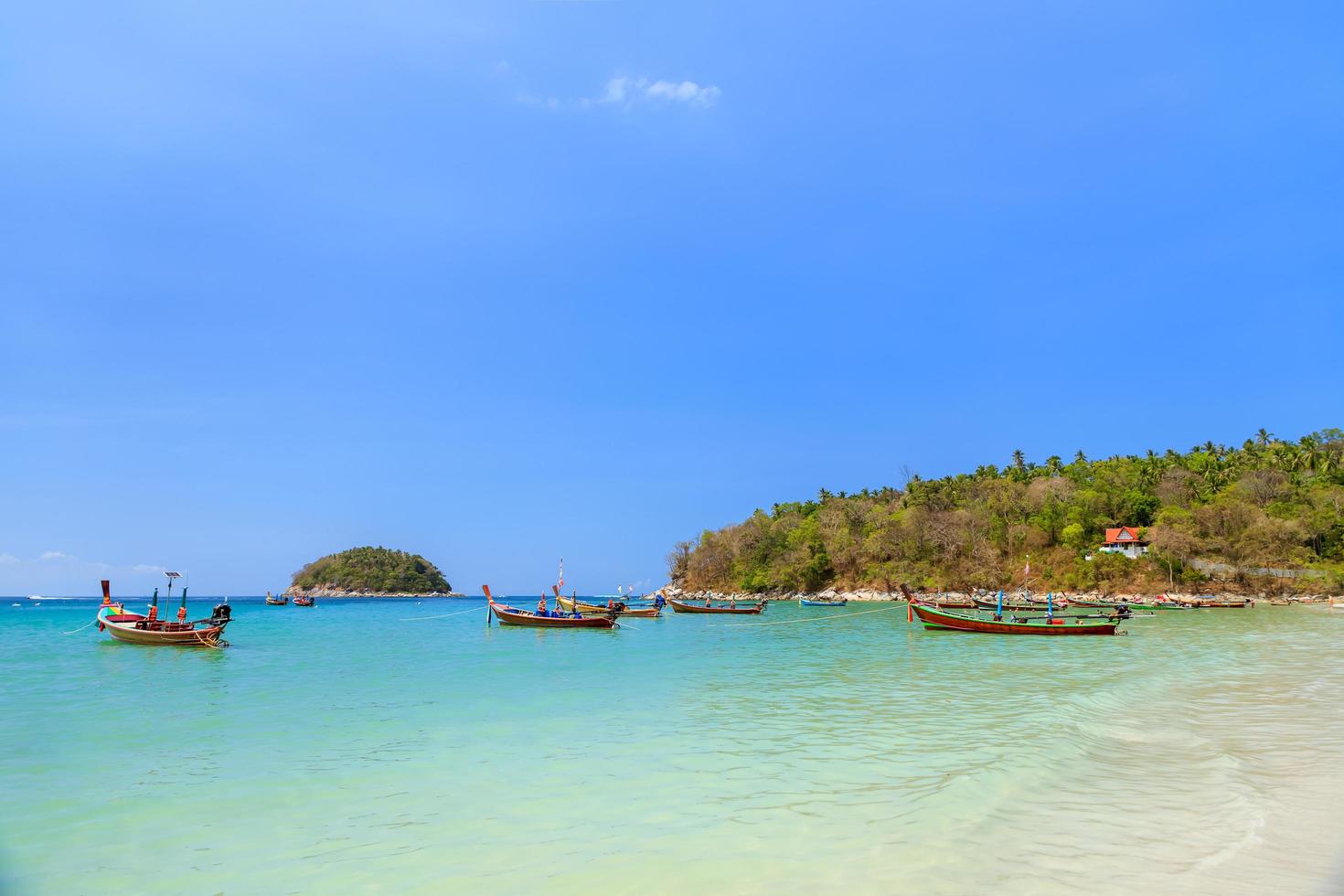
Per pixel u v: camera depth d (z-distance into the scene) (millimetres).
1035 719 16797
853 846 8820
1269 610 77500
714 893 7531
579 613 55875
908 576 110875
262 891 7930
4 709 19062
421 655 34594
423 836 9484
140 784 12000
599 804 10719
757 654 34625
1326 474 105875
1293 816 9625
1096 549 102875
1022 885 7539
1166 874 7746
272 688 22922
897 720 17078
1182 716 17281
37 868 8578
